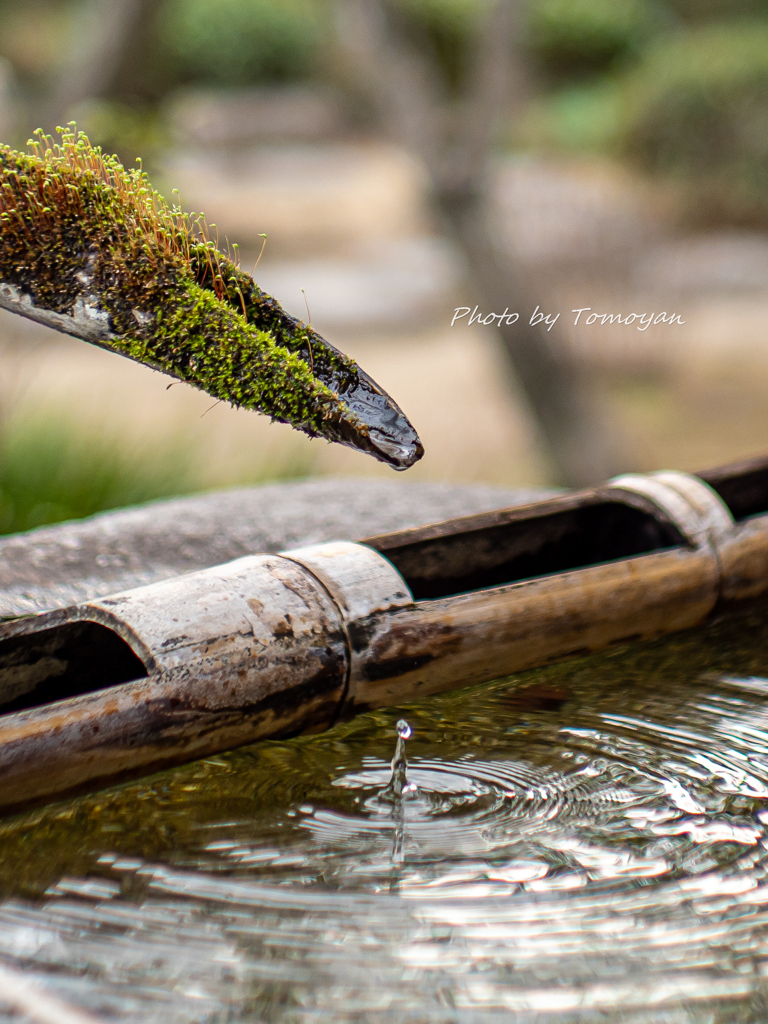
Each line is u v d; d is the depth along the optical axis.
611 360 5.16
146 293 1.24
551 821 1.22
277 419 1.25
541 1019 1.13
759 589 1.39
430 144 3.61
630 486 1.40
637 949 1.16
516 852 1.20
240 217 7.48
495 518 1.36
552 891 1.18
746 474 1.46
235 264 1.28
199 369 1.25
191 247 1.27
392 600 1.28
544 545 1.40
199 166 8.11
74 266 1.24
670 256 5.87
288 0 10.28
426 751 1.27
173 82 9.93
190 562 1.47
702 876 1.19
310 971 1.15
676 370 5.20
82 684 1.27
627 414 4.80
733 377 5.16
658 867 1.20
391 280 6.43
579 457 3.69
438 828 1.22
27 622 1.24
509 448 4.36
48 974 1.14
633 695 1.33
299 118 9.35
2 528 2.41
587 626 1.33
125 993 1.13
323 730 1.27
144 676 1.24
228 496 1.61
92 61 3.45
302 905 1.17
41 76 8.34
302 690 1.25
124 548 1.48
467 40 8.44
